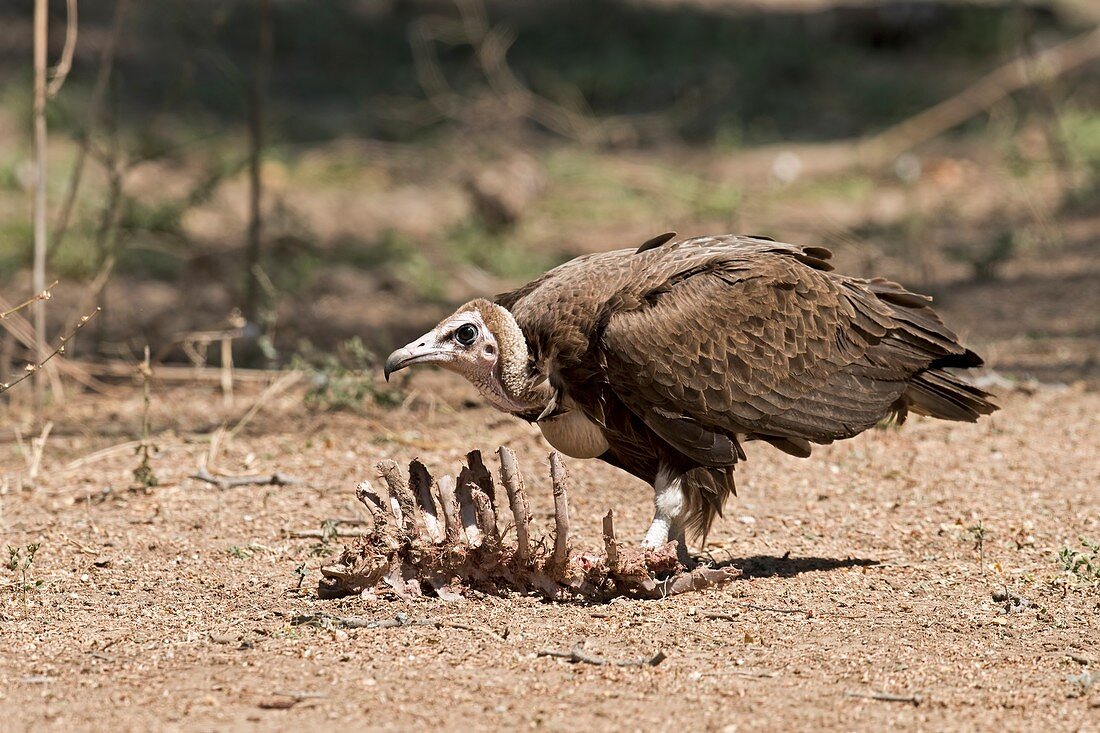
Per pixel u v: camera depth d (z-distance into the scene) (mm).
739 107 31719
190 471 11664
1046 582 8984
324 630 8008
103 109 26547
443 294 19953
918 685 7238
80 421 13641
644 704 6953
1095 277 19250
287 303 18938
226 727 6652
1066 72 32688
